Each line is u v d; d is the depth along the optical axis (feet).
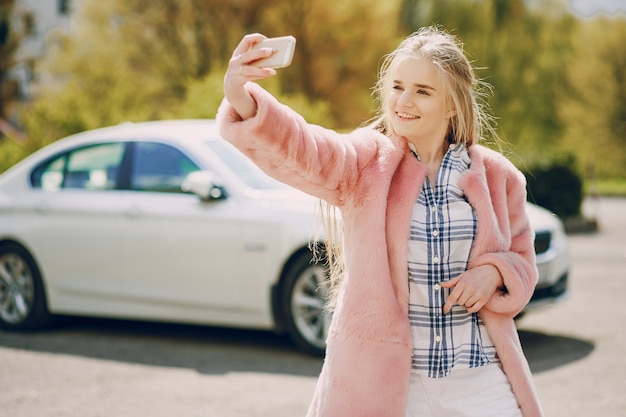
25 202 25.52
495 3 107.65
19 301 25.62
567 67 127.24
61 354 22.52
